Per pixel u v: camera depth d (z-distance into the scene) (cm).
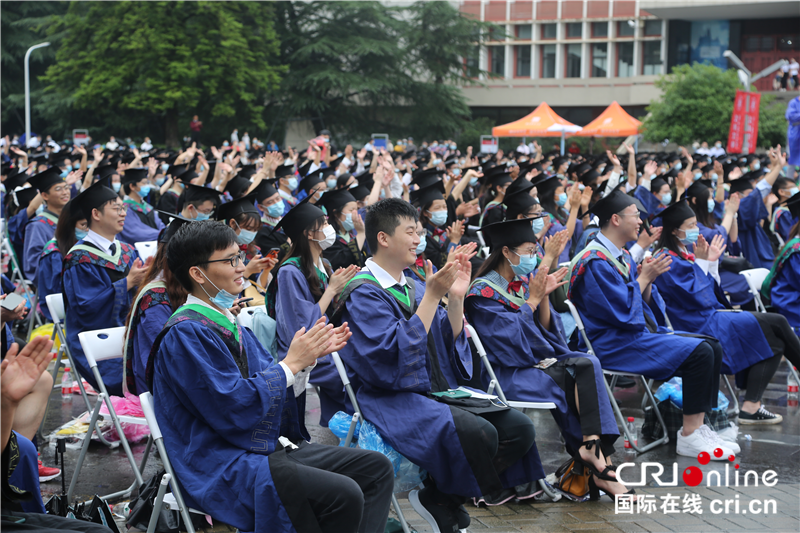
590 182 1120
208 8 3891
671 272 639
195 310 326
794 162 1117
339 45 4634
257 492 301
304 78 4666
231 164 1157
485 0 5084
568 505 454
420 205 720
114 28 3934
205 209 638
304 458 329
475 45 4969
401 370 388
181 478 313
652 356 540
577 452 462
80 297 520
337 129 4916
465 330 453
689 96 3250
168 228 438
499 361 475
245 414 310
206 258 321
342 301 412
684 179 1052
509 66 5116
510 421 409
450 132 4909
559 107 5041
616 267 561
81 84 3947
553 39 4981
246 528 304
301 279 458
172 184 1123
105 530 288
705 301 633
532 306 488
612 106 2927
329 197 662
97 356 442
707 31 4578
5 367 281
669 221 641
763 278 772
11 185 1017
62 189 747
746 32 4512
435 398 411
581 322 559
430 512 396
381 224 414
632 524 419
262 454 319
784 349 633
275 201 733
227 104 4038
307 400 678
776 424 626
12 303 382
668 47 4650
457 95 4938
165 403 320
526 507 449
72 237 544
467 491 379
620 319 546
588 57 4903
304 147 4981
